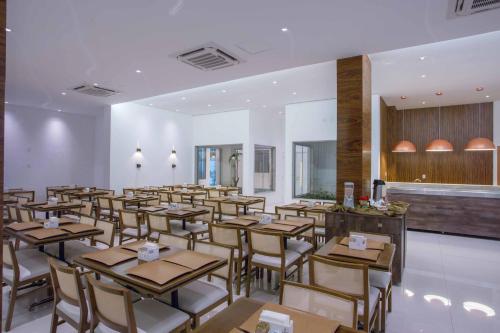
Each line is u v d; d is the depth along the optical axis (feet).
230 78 18.67
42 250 10.57
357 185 14.43
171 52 14.39
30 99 25.08
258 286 11.18
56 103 26.76
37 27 11.79
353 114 14.65
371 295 7.47
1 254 4.60
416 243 17.58
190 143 36.14
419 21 11.17
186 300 6.90
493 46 14.57
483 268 13.39
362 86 14.47
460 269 13.26
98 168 33.76
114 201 18.43
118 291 5.24
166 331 5.92
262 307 5.02
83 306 6.11
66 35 12.52
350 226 12.80
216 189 26.66
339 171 14.90
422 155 29.76
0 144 4.44
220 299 7.30
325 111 27.12
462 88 22.09
